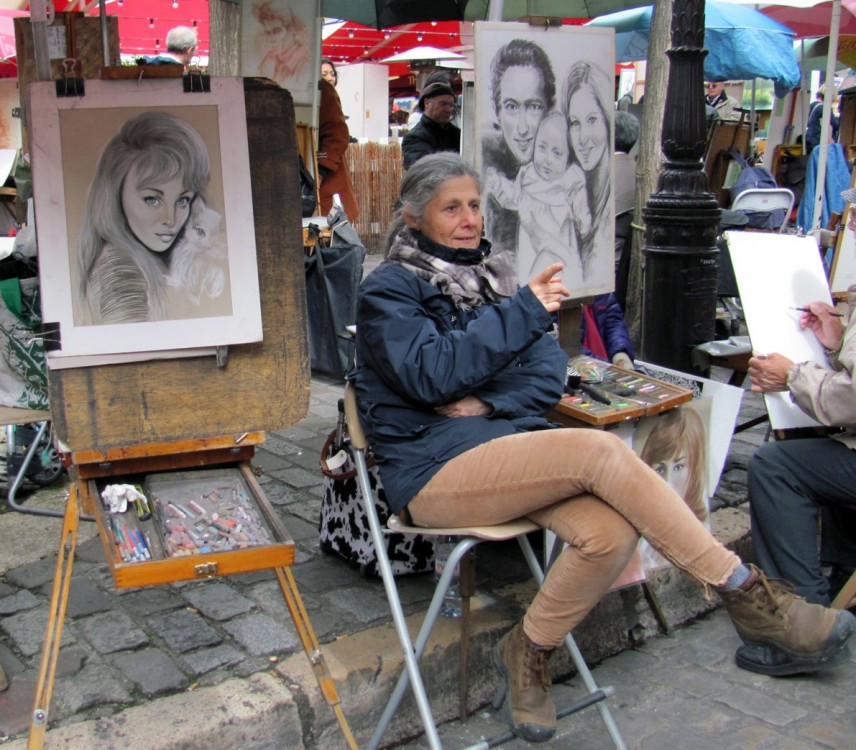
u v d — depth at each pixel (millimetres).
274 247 2162
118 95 1993
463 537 2270
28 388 2910
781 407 3230
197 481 2381
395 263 2465
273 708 2344
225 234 2100
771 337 3262
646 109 5219
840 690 2900
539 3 5270
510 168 3059
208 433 2164
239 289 2121
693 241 3979
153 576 1927
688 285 4008
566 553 2201
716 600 3486
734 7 7473
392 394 2418
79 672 2506
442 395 2299
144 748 2166
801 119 9062
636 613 3191
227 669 2525
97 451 2164
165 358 2105
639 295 5336
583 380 3123
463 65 11945
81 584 3025
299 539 3436
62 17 2160
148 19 8164
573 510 2205
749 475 3119
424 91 5473
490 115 2969
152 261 2057
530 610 2256
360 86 13523
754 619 2879
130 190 2020
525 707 2293
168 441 2137
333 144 6496
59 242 1993
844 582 3441
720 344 4031
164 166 2037
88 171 1991
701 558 2227
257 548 2008
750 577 2535
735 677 2982
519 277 3170
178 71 2035
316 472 4168
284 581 2160
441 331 2439
